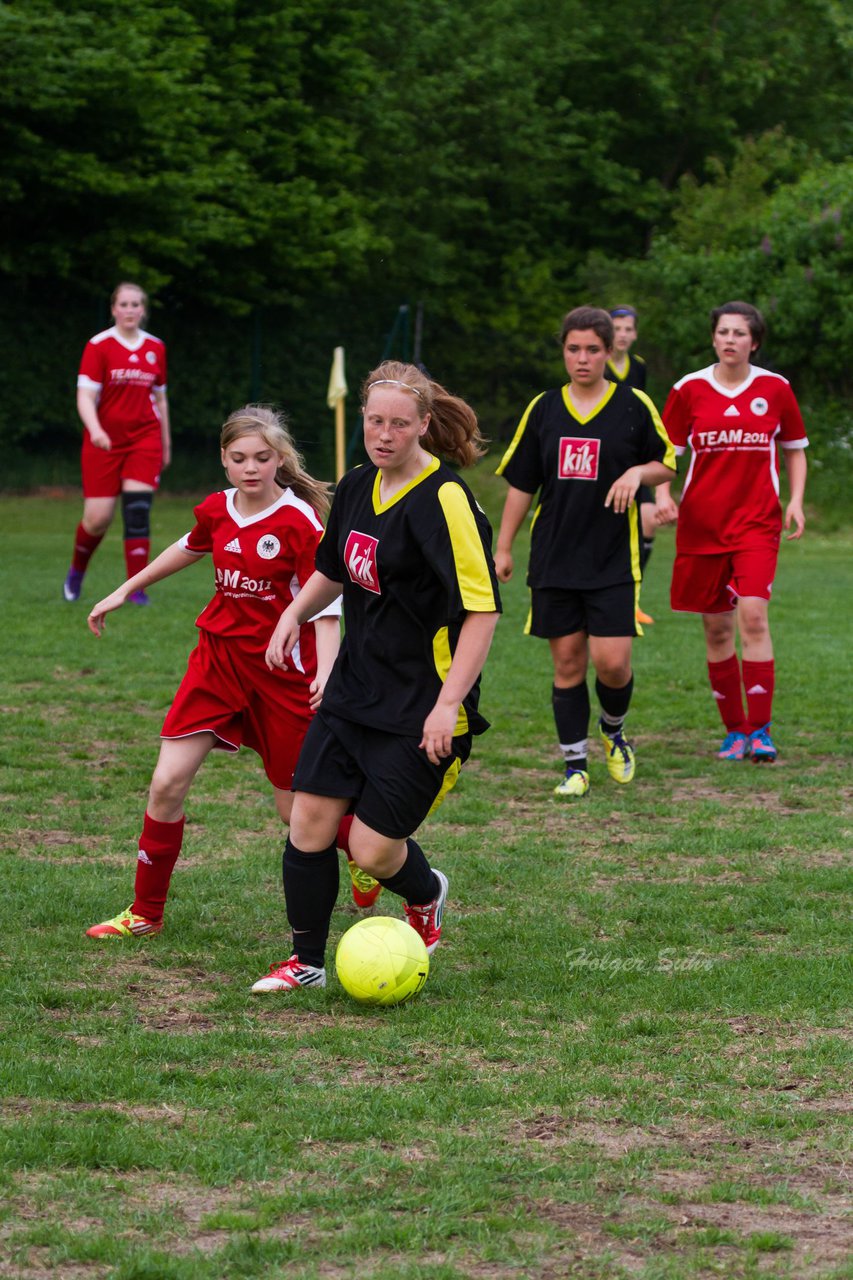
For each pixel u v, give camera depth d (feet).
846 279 236.84
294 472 48.98
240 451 47.80
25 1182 31.55
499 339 288.92
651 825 66.69
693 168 359.46
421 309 281.95
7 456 241.14
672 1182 31.78
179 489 255.29
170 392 254.68
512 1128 34.63
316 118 302.66
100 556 167.43
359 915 52.90
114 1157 32.45
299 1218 30.07
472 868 58.95
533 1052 39.60
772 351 242.58
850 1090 37.17
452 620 42.73
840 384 243.60
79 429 246.88
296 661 49.29
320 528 48.11
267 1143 33.42
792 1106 36.06
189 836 63.36
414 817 43.93
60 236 251.60
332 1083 37.40
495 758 79.97
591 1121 35.06
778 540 80.38
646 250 348.18
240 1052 39.47
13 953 47.60
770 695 79.92
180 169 264.52
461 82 325.62
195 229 257.14
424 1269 27.78
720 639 80.84
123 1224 29.68
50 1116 34.86
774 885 56.65
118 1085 36.81
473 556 41.96
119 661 102.22
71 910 52.19
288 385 265.34
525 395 289.33
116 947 48.55
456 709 42.11
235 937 50.01
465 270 331.16
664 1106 35.96
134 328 121.80
